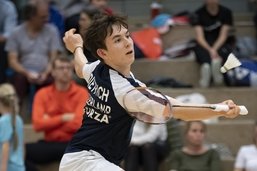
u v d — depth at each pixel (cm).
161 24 1958
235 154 1614
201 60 1752
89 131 721
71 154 726
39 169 1499
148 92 666
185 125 1520
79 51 809
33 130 1639
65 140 1495
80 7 1864
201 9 1816
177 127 1486
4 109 1350
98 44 715
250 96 1695
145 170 1451
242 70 1727
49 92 1520
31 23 1720
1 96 1340
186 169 1397
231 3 2208
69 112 1502
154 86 1722
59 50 1744
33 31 1730
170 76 1819
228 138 1616
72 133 1491
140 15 2195
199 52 1764
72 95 1512
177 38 1966
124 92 687
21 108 1698
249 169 1405
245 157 1423
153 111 660
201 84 1738
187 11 2034
